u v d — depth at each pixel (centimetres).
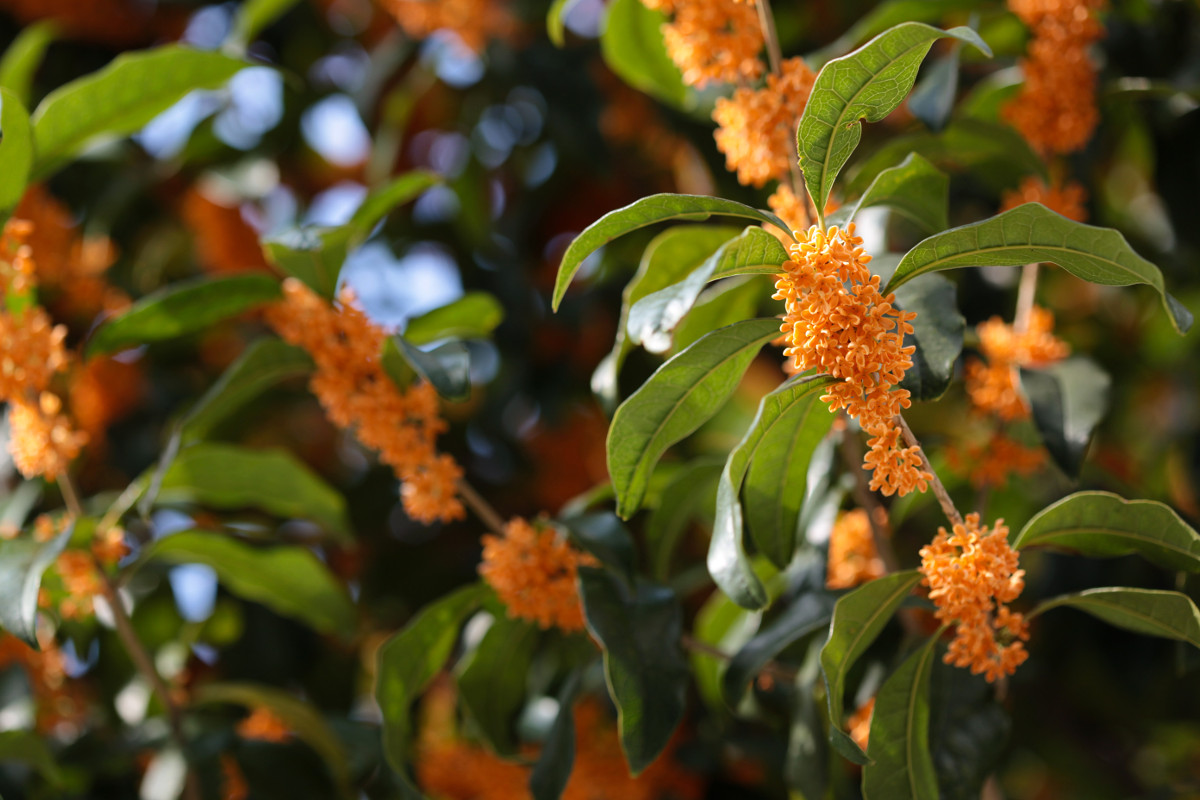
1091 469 129
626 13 124
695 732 131
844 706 118
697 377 104
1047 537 106
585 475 172
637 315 104
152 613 146
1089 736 175
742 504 110
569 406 173
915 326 105
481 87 181
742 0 109
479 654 118
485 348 174
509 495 174
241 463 123
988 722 110
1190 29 128
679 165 174
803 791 113
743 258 102
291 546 125
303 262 114
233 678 152
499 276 175
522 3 171
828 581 120
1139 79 126
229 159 181
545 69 169
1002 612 103
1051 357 114
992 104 122
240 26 146
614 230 103
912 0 120
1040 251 101
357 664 163
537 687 130
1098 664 150
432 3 158
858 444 114
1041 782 203
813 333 100
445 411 177
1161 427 193
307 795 124
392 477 164
